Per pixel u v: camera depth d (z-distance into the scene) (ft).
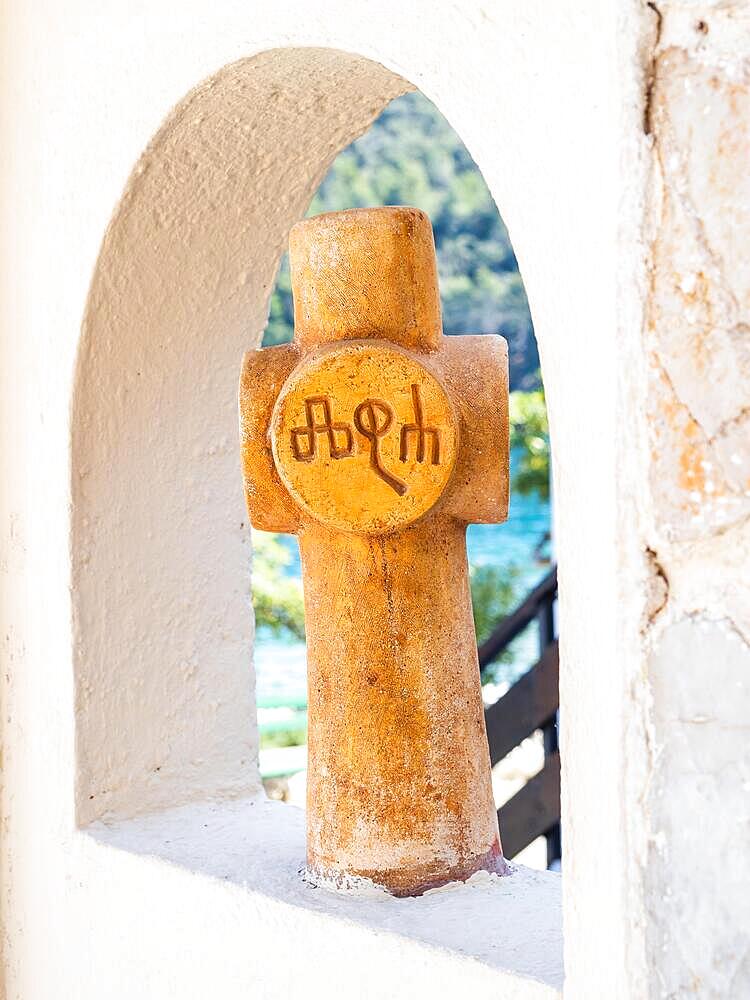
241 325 6.62
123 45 5.73
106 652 6.42
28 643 6.71
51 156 6.26
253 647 6.97
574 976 3.90
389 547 5.00
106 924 6.12
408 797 5.01
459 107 4.15
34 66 6.37
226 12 5.11
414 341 4.98
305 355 5.00
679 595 3.50
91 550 6.36
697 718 3.46
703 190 3.37
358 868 5.05
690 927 3.50
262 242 6.38
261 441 5.04
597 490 3.74
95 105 5.93
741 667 3.35
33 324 6.49
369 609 5.02
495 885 5.10
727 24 3.31
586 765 3.83
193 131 5.62
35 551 6.58
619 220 3.54
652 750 3.57
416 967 4.51
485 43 4.04
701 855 3.47
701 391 3.40
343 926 4.77
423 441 4.81
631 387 3.55
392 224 4.92
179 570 6.66
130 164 5.73
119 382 6.33
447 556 5.10
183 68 5.38
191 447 6.66
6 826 7.05
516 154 3.96
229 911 5.33
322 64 5.18
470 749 5.15
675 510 3.47
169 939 5.70
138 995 5.91
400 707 5.01
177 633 6.67
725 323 3.34
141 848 5.98
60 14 6.14
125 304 6.18
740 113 3.29
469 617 5.23
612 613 3.67
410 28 4.30
